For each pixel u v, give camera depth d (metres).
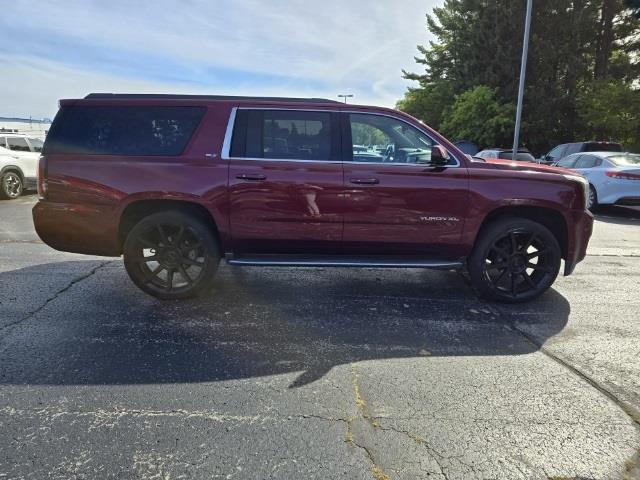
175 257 4.34
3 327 3.77
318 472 2.20
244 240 4.29
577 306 4.55
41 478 2.12
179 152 4.17
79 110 4.20
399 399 2.84
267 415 2.65
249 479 2.15
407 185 4.19
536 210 4.48
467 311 4.36
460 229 4.31
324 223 4.23
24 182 11.70
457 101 27.23
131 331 3.75
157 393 2.85
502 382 3.06
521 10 24.62
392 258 4.45
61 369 3.12
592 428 2.58
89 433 2.45
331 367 3.23
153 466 2.22
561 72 25.47
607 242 7.79
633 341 3.73
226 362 3.27
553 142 26.33
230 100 4.27
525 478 2.19
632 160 10.78
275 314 4.20
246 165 4.16
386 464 2.26
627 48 26.14
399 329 3.91
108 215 4.15
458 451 2.37
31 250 6.41
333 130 4.27
